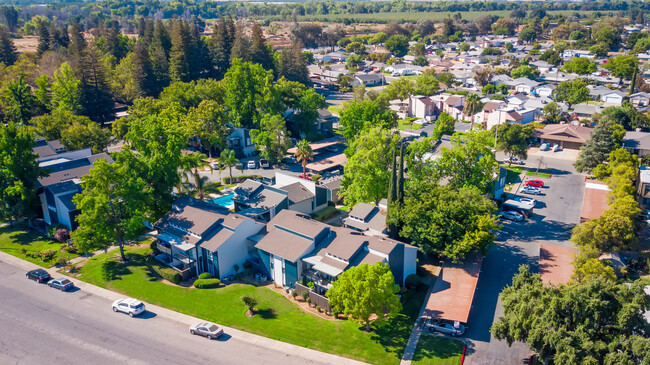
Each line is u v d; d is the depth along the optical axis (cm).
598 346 3969
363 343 5031
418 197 6788
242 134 11725
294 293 5850
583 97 15550
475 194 6644
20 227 7962
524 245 7244
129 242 7331
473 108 14825
